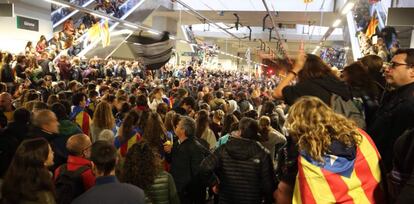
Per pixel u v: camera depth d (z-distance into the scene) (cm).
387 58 797
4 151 298
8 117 447
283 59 3077
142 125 365
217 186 299
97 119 390
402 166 139
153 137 332
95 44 1473
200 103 616
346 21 1552
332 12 1382
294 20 1673
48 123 311
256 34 2392
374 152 163
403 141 139
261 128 397
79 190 238
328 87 207
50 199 176
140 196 194
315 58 219
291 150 196
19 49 1154
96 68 1132
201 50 2495
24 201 170
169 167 340
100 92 709
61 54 1201
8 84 702
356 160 158
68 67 1001
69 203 231
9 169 176
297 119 166
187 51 2597
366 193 153
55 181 242
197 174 314
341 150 157
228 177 278
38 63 924
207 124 413
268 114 546
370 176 157
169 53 1125
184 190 316
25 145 180
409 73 185
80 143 252
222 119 492
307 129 162
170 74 1594
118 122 473
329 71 217
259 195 279
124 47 1900
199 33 2627
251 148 278
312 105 167
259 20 1723
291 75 224
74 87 662
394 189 143
